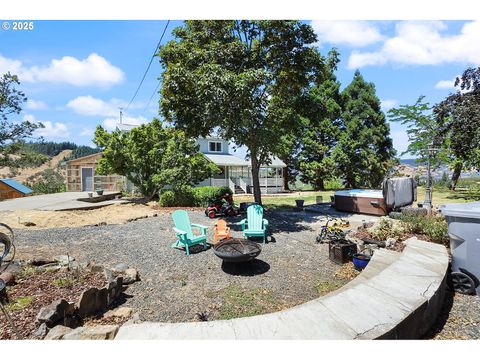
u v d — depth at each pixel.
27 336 2.44
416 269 3.64
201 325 2.54
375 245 5.40
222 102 7.40
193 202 12.75
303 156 26.55
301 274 4.50
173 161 13.60
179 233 5.35
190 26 9.70
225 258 4.39
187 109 8.52
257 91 8.98
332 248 5.12
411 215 7.01
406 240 5.27
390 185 9.70
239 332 2.42
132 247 5.82
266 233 7.26
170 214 10.12
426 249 4.49
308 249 5.86
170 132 15.16
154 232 7.20
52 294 3.23
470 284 3.53
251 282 4.16
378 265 3.87
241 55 9.09
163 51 9.09
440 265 3.78
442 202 12.69
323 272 4.60
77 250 5.50
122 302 3.45
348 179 26.98
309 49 9.30
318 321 2.52
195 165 13.66
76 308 2.89
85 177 22.58
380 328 2.38
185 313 3.23
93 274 3.86
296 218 9.68
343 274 4.50
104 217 9.46
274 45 9.14
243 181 22.86
